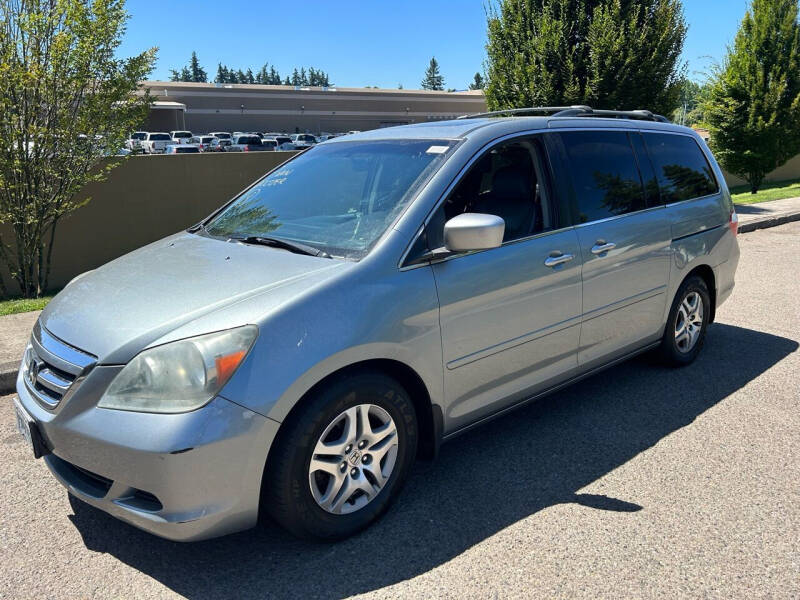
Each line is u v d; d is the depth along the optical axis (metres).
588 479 3.30
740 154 17.44
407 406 2.92
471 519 2.97
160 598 2.50
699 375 4.69
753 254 9.32
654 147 4.47
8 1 7.07
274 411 2.45
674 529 2.85
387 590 2.51
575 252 3.61
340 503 2.75
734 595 2.43
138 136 49.59
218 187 9.61
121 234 8.95
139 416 2.38
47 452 2.69
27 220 7.37
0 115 7.04
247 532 2.92
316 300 2.62
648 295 4.23
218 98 70.25
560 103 12.32
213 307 2.59
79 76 7.38
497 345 3.26
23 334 5.61
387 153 3.54
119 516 2.49
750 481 3.24
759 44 16.64
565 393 4.43
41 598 2.51
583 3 11.91
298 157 4.16
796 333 5.66
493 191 3.39
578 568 2.61
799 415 4.00
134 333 2.54
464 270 3.07
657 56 12.01
